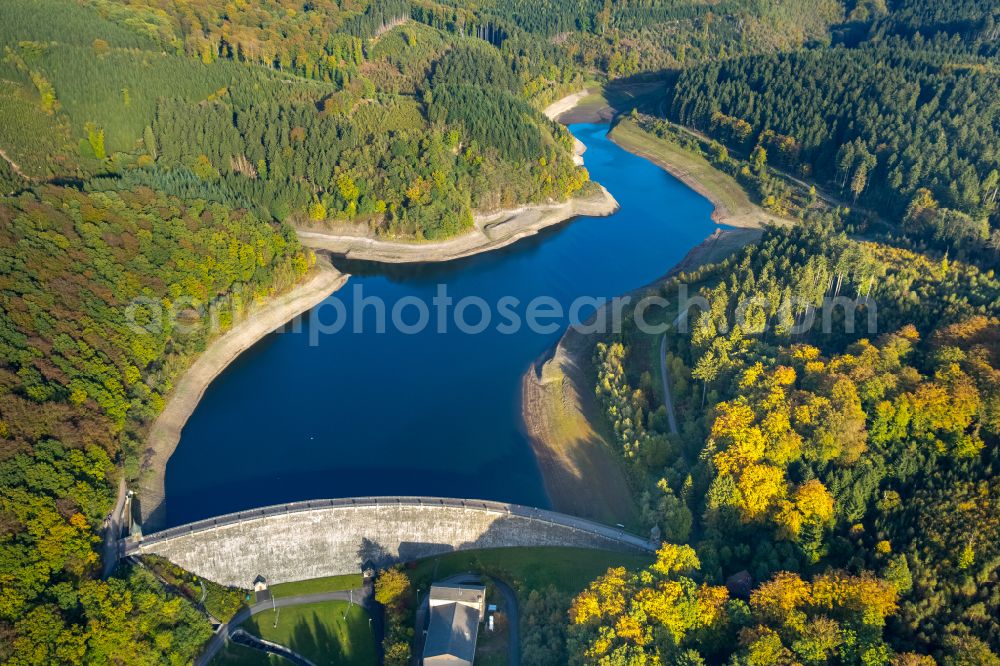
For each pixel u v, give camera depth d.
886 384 178.75
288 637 168.88
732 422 183.00
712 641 143.62
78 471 177.88
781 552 160.62
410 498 188.00
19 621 145.62
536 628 156.50
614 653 135.50
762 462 176.75
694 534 175.88
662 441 198.38
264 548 180.12
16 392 180.38
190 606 168.38
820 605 142.50
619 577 153.88
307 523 181.25
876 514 163.25
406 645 158.25
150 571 168.25
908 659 129.00
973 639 131.38
